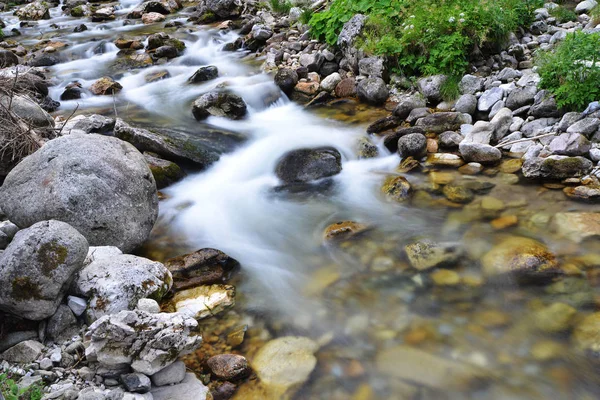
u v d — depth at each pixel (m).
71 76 10.55
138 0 17.69
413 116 7.68
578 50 6.62
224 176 6.89
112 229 4.67
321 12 11.11
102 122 7.76
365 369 3.76
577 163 5.87
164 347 3.46
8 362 3.60
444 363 3.78
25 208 4.52
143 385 3.35
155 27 14.08
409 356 3.86
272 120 8.49
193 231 5.68
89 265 4.22
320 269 4.96
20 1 18.00
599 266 4.57
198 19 14.34
